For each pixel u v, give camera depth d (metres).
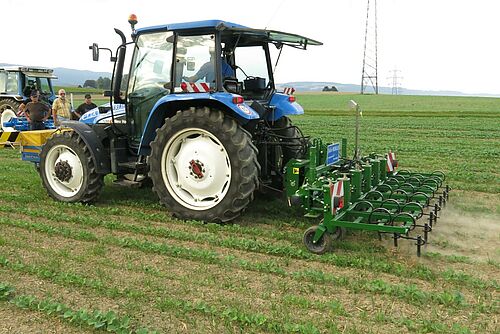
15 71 16.14
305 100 54.84
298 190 5.71
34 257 5.12
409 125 21.23
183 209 6.45
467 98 57.72
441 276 4.59
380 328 3.69
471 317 3.82
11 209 6.89
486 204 7.25
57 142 7.38
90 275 4.65
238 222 6.46
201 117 6.18
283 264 4.96
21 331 3.69
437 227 6.10
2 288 4.23
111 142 7.26
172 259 5.07
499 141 15.52
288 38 7.04
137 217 6.66
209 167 6.27
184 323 3.77
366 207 5.82
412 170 10.08
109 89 7.39
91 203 7.43
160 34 6.70
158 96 6.89
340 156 7.44
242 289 4.33
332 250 5.30
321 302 4.05
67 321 3.81
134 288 4.36
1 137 12.28
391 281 4.53
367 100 53.84
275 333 3.62
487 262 4.96
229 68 7.03
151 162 6.55
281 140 7.29
